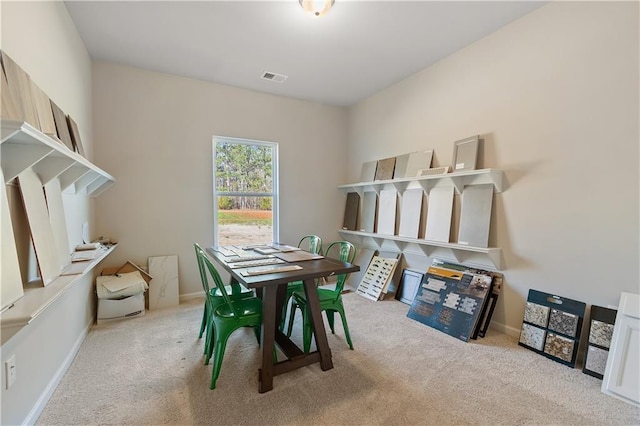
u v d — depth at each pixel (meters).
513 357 2.25
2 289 1.19
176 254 3.56
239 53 3.01
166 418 1.59
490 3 2.29
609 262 2.05
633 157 1.93
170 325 2.82
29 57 1.62
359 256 4.34
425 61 3.23
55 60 2.02
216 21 2.47
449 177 2.91
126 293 2.93
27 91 1.50
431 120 3.34
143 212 3.38
